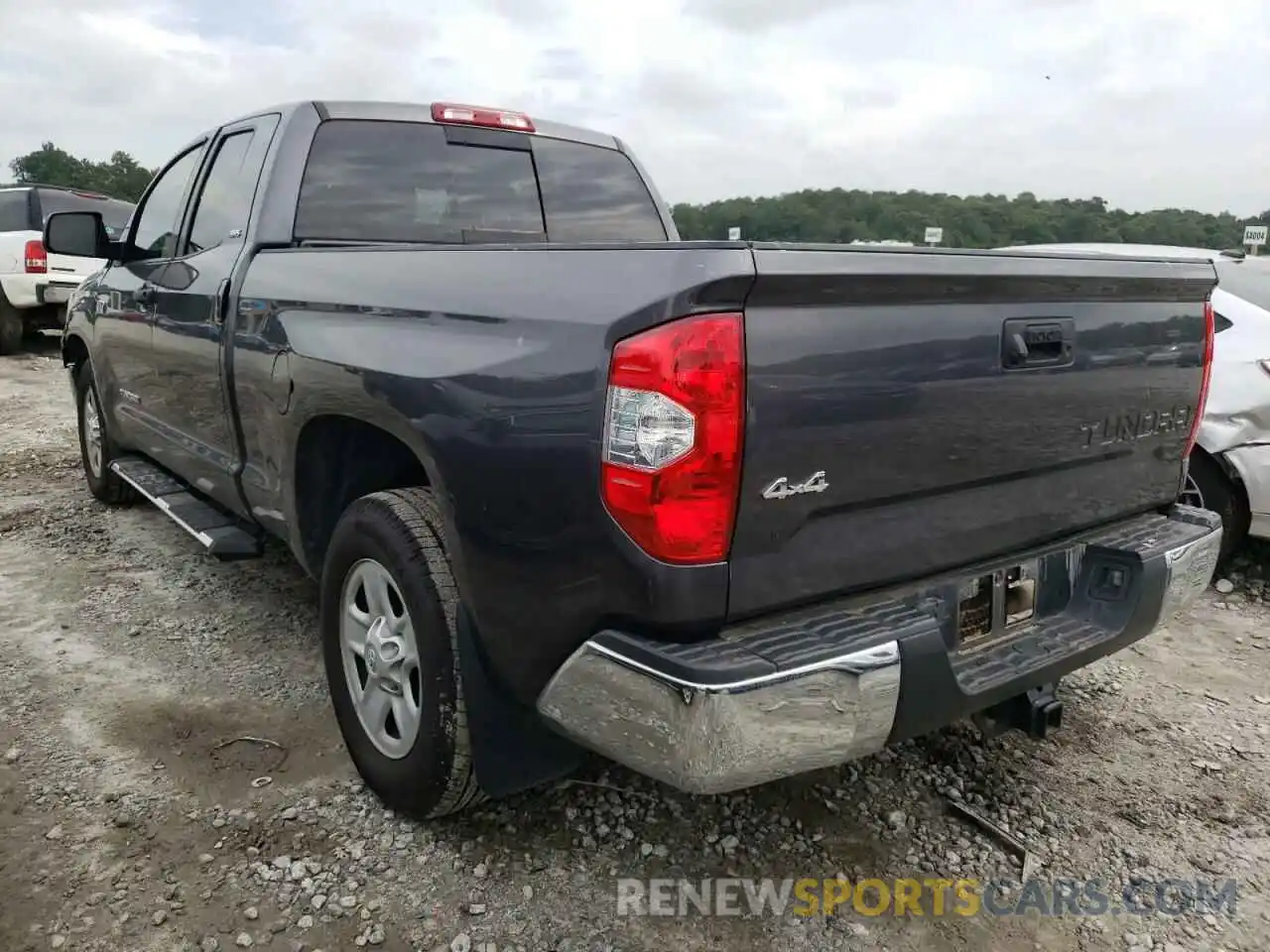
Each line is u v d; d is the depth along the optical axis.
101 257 4.61
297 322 2.91
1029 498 2.51
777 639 2.00
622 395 1.89
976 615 2.46
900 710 2.08
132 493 5.65
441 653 2.38
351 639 2.84
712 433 1.85
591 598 2.01
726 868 2.60
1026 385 2.38
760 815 2.83
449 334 2.32
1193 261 2.82
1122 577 2.67
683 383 1.84
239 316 3.28
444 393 2.24
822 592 2.10
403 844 2.63
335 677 2.91
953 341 2.20
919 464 2.18
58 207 11.73
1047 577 2.64
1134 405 2.73
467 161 3.77
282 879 2.49
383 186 3.58
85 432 5.71
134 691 3.47
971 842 2.76
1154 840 2.81
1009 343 2.32
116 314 4.64
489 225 3.81
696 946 2.32
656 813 2.81
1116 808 2.96
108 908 2.37
